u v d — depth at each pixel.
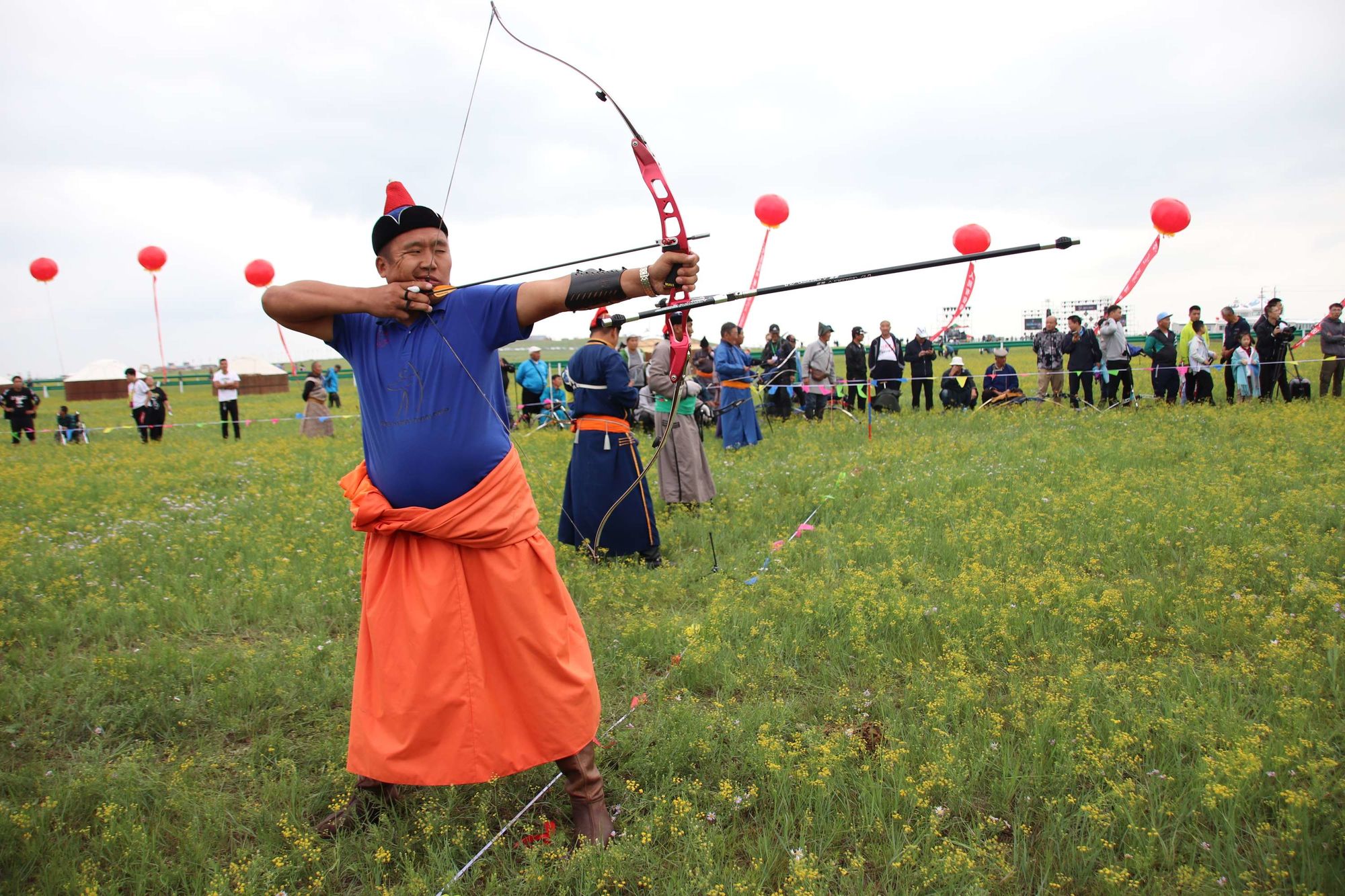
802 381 15.31
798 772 3.12
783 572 5.66
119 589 5.64
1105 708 3.54
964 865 2.61
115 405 38.66
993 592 4.93
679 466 7.83
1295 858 2.58
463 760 2.77
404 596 2.77
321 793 3.22
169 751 3.56
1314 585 4.64
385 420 2.81
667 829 2.94
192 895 2.72
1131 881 2.53
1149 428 11.42
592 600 5.22
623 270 2.75
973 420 13.77
